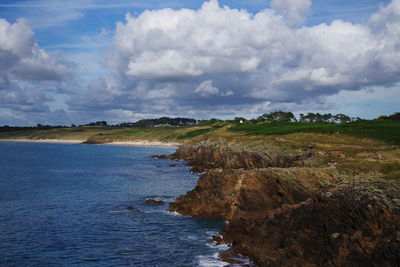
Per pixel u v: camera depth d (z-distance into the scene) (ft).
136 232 111.45
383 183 93.15
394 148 176.14
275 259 78.48
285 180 112.06
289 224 89.97
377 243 69.21
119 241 102.78
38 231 111.45
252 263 83.87
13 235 106.52
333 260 71.00
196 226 118.01
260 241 88.74
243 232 101.30
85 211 138.62
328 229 80.53
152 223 121.60
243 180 121.39
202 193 136.05
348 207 81.10
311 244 79.00
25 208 142.82
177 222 122.62
